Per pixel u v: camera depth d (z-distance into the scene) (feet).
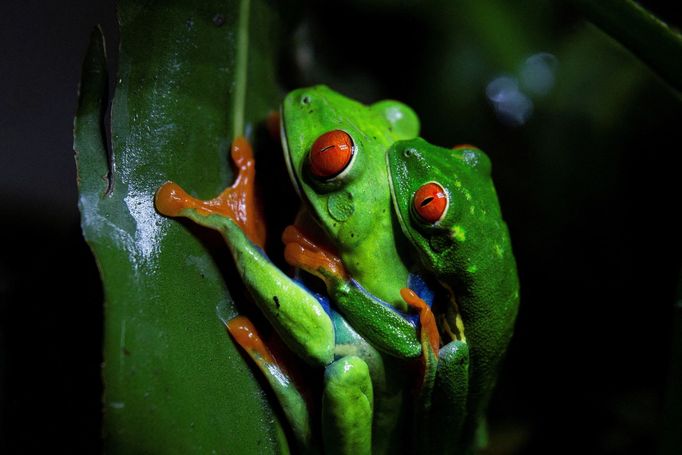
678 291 0.93
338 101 0.96
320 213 0.92
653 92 1.18
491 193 0.95
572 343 1.24
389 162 0.93
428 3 1.17
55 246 0.93
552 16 1.18
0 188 1.05
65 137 1.05
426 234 0.92
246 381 0.90
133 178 0.87
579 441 1.20
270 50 0.96
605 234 1.23
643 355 1.23
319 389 0.92
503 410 1.21
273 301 0.90
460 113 1.21
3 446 0.90
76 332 0.91
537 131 1.21
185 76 0.90
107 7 1.05
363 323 0.92
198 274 0.89
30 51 1.03
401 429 0.95
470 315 0.94
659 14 1.16
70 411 0.90
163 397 0.85
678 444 0.93
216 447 0.87
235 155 0.92
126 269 0.85
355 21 1.18
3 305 0.92
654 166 1.21
